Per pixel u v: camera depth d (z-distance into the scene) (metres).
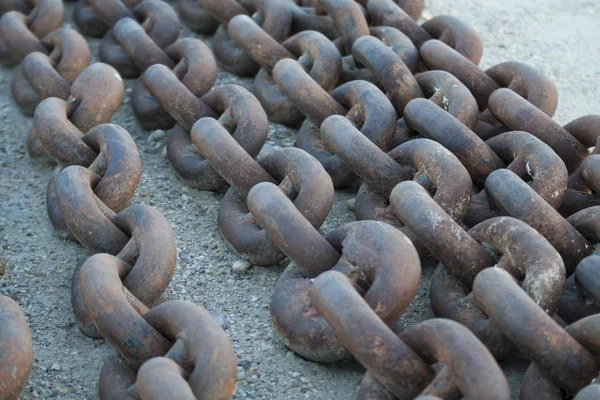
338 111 1.64
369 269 1.25
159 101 1.70
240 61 1.92
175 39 1.96
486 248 1.33
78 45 1.87
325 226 1.56
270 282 1.46
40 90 1.79
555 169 1.43
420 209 1.32
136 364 1.23
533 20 2.16
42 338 1.38
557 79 1.93
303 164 1.44
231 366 1.18
